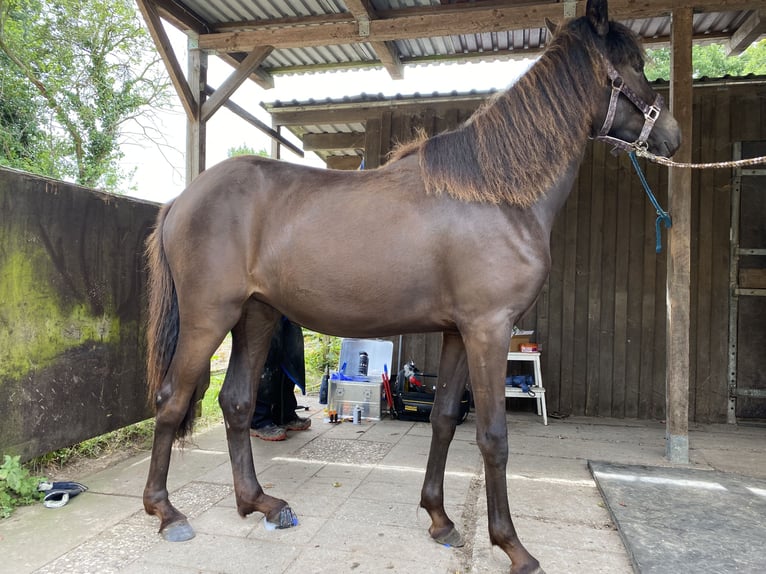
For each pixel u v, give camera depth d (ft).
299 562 5.73
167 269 6.84
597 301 14.46
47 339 8.06
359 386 13.10
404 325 5.95
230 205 6.20
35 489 7.47
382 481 8.43
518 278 5.39
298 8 12.64
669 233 10.19
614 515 7.04
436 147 5.91
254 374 7.04
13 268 7.49
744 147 13.79
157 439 6.54
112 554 5.89
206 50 13.03
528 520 7.01
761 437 12.16
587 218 14.55
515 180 5.55
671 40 10.21
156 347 6.79
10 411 7.46
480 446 5.46
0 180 7.26
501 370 5.42
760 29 12.10
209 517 6.93
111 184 31.89
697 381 13.88
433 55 14.99
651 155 6.28
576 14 10.54
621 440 11.62
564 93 5.82
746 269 13.73
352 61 15.61
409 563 5.73
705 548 6.04
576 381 14.52
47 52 30.53
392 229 5.65
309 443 10.80
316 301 5.92
